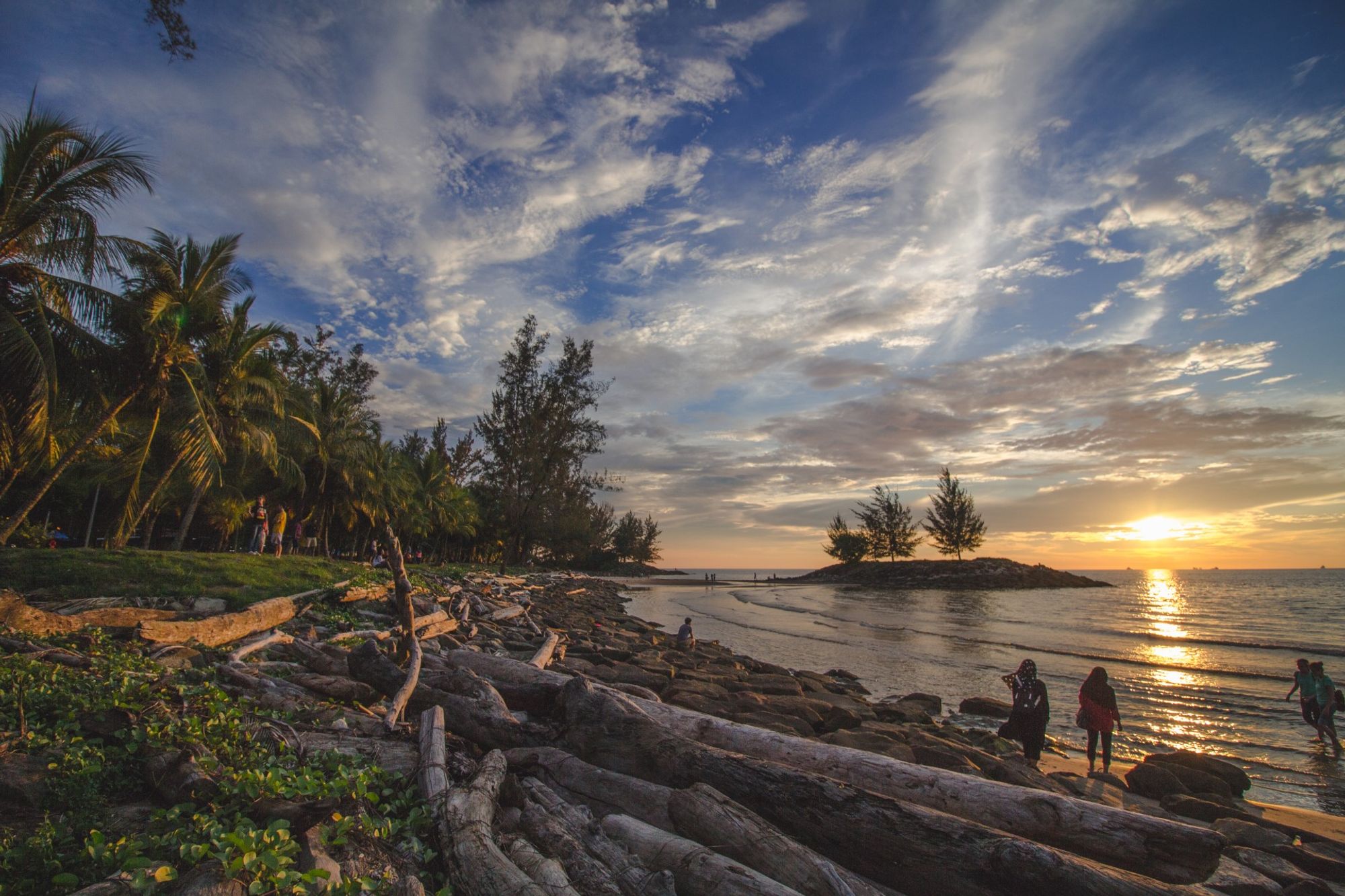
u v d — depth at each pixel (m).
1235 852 6.14
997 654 21.64
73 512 28.45
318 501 35.06
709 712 10.23
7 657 5.84
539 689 6.57
